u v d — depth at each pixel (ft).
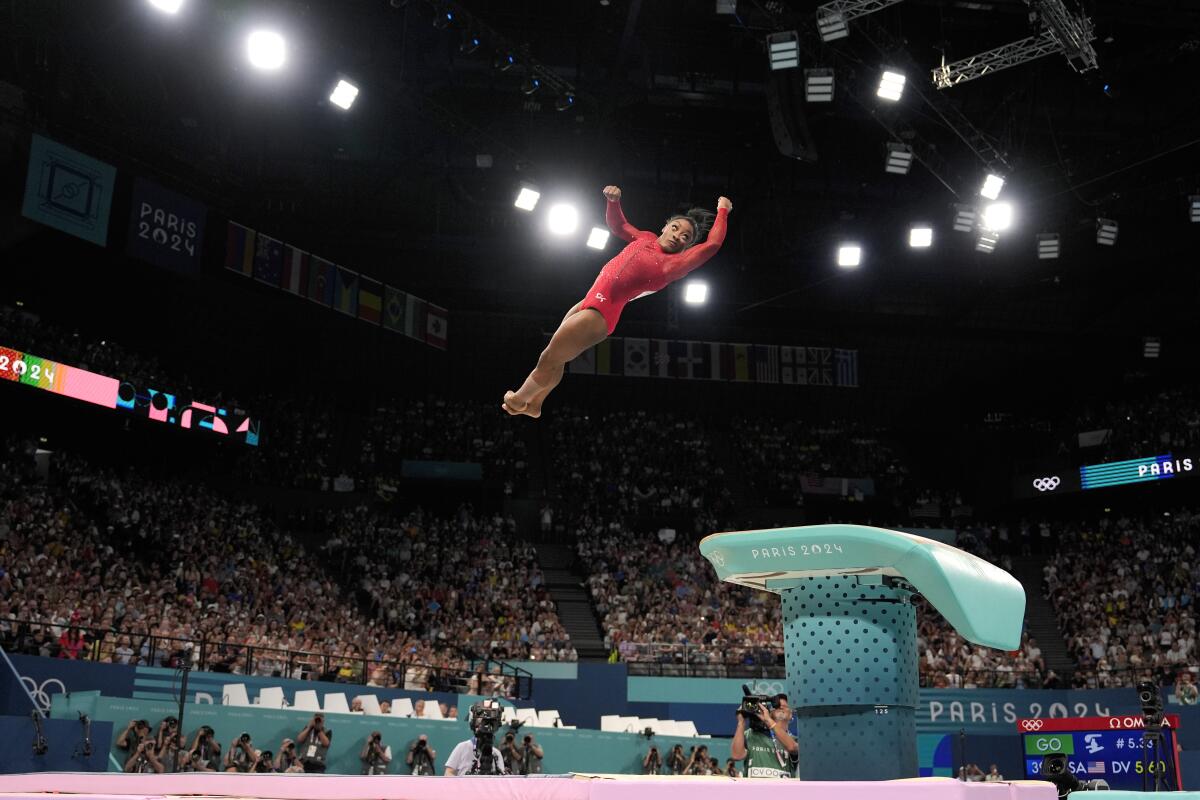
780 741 20.84
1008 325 130.93
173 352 109.29
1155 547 103.71
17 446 83.35
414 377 124.98
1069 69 92.07
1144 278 120.16
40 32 79.71
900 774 12.31
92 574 69.97
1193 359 125.90
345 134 100.83
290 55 74.69
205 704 53.98
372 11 84.94
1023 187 90.74
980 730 85.20
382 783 10.76
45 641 59.41
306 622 78.02
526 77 82.64
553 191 95.76
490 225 114.01
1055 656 97.71
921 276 124.77
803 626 13.17
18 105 81.00
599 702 84.07
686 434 129.70
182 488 92.58
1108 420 122.21
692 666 86.02
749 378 130.41
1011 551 117.91
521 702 77.05
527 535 112.57
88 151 88.07
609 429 127.95
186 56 87.66
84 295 98.27
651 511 116.67
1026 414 139.85
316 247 109.29
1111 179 99.45
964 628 11.98
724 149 107.34
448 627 86.99
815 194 110.83
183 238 90.53
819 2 80.64
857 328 132.57
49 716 52.06
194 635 66.13
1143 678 86.17
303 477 107.04
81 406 88.48
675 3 83.56
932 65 88.63
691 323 130.31
